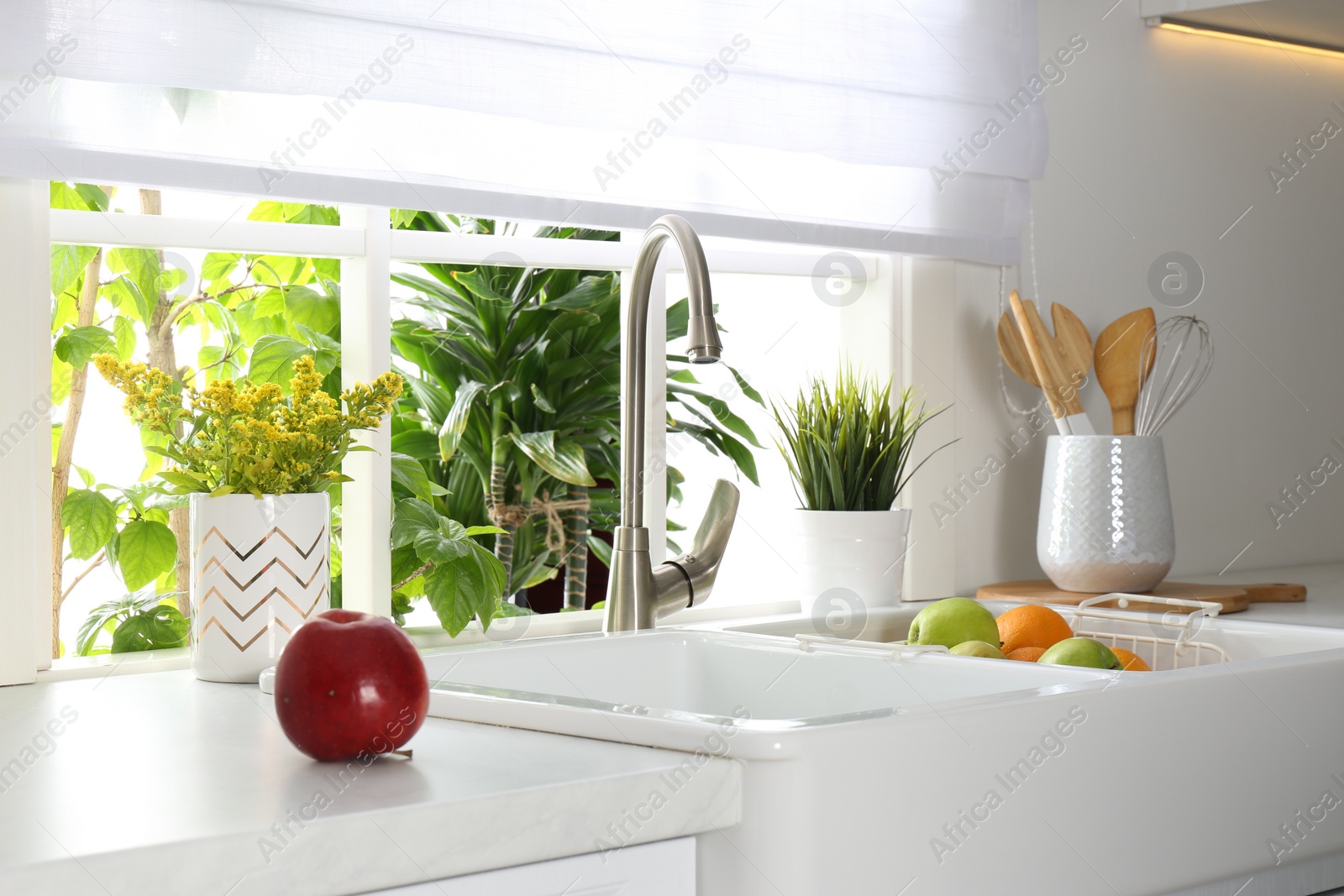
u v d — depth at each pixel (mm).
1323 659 1099
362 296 1409
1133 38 2066
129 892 605
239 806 690
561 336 2229
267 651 1177
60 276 1779
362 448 1268
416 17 1307
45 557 1197
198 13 1188
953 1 1747
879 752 795
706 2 1513
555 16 1397
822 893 770
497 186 1386
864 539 1588
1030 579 1941
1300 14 2088
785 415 2082
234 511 1173
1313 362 2367
